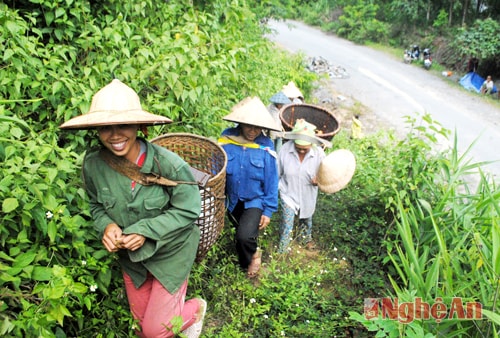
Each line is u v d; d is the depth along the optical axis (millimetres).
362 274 4133
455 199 4223
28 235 2369
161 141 3303
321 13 27781
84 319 2643
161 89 3674
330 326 3367
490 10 19969
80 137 3168
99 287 2580
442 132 4570
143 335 2654
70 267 2463
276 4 12758
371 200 4969
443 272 3172
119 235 2252
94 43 3676
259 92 5969
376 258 4355
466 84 15266
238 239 3543
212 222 2986
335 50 20859
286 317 3375
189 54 3686
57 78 3150
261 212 3678
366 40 23344
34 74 3180
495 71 16266
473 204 3979
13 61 2965
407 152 4605
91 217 2586
